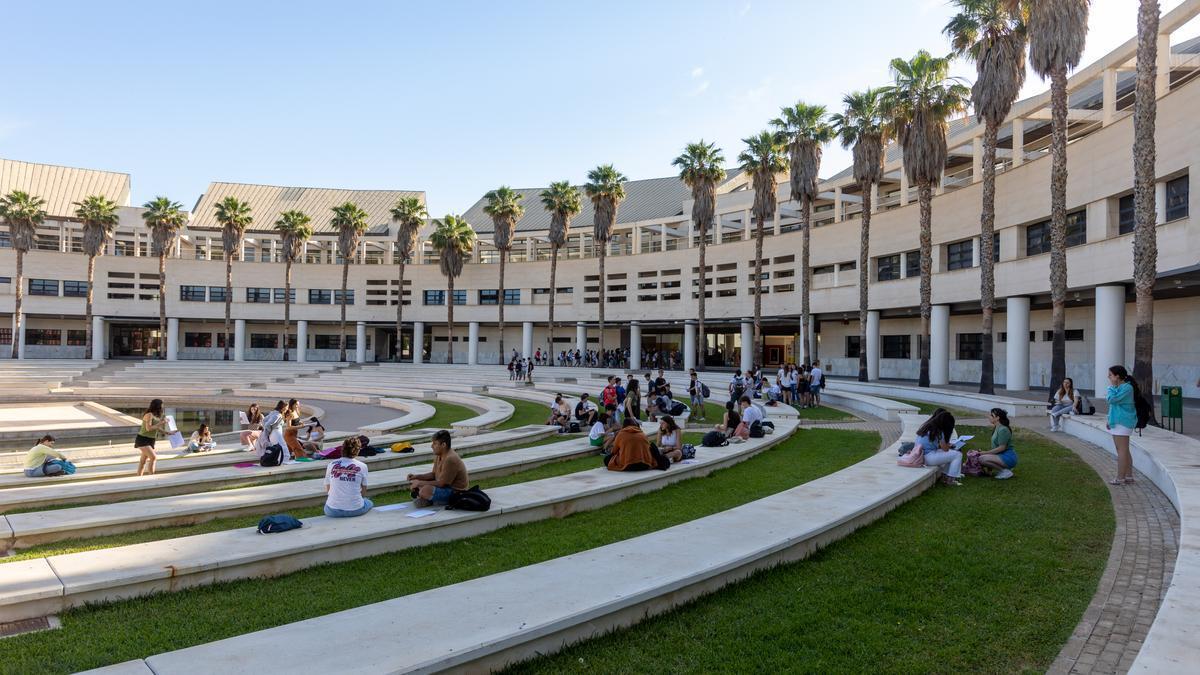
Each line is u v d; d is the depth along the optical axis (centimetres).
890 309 3906
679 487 1105
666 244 6009
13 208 5331
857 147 3419
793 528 721
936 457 1084
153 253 6712
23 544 770
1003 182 3133
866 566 668
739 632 515
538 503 881
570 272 6109
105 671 410
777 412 2184
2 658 461
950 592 595
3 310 5875
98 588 566
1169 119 2203
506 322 6281
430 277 6544
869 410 2381
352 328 7012
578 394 3372
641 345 6356
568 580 567
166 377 4434
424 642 446
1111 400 1033
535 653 470
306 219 6097
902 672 453
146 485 1096
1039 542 736
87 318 5650
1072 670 453
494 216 5688
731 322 5262
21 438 2105
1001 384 3453
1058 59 2134
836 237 4369
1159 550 699
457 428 1967
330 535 708
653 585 551
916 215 3722
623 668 458
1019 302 2973
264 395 3894
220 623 522
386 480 1077
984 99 2478
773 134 4009
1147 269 1653
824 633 512
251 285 6438
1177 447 1146
